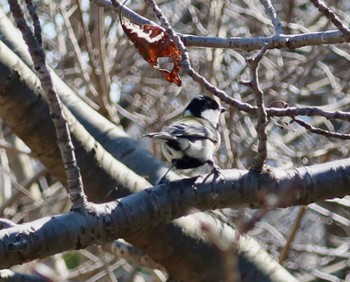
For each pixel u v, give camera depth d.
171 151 9.29
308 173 7.98
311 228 18.16
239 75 16.58
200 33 17.86
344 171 8.09
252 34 18.00
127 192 9.42
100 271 14.71
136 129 17.11
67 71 16.53
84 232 7.08
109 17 16.78
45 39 17.59
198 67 16.84
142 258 11.34
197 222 9.13
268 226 15.97
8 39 10.38
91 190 9.44
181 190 7.58
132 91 17.55
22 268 11.29
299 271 16.67
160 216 7.48
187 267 9.20
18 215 15.61
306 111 7.39
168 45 7.54
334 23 6.89
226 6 17.23
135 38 7.54
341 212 18.25
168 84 16.91
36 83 9.34
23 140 9.53
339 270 17.64
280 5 18.53
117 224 7.24
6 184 15.89
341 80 18.27
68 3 17.25
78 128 9.33
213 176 7.73
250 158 15.64
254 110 7.32
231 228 9.29
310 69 16.33
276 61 17.77
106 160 9.47
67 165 7.00
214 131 9.69
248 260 9.33
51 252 6.98
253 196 7.73
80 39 17.03
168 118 15.97
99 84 13.71
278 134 18.27
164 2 19.09
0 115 9.38
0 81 9.19
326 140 16.67
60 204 16.39
